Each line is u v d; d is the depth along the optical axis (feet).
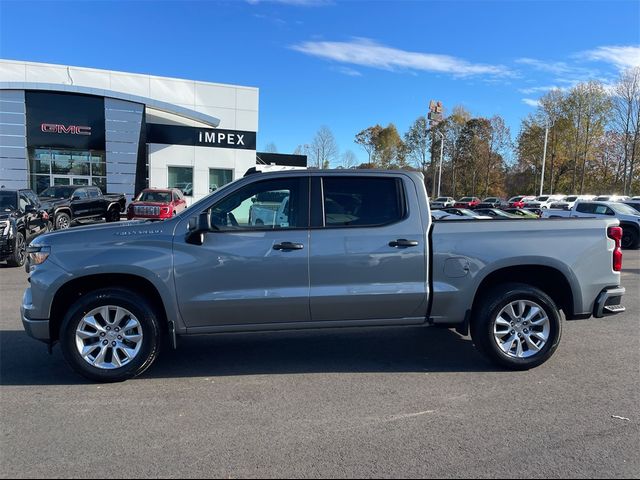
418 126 279.69
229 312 14.58
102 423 11.89
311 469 9.87
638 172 196.44
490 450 10.65
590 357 16.99
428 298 15.11
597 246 15.65
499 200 192.75
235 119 94.68
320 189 15.10
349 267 14.78
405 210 15.19
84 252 14.15
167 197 66.54
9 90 77.51
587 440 11.09
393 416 12.34
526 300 15.38
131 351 14.47
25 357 16.87
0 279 32.89
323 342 18.88
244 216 14.93
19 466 9.91
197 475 9.64
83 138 81.92
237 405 13.00
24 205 41.86
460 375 15.28
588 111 207.31
